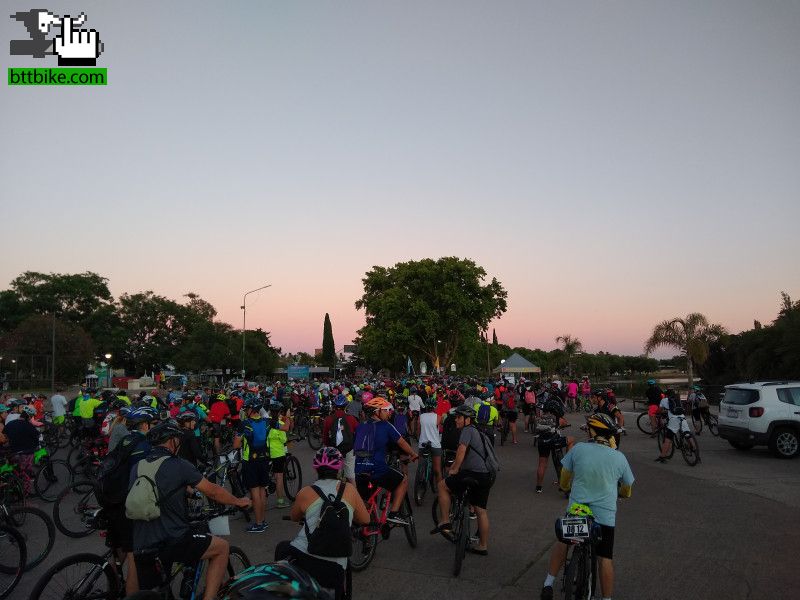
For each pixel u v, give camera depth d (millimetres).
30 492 10008
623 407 33562
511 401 18453
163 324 79625
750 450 15953
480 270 59875
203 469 8883
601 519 5020
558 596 5785
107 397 15336
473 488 6879
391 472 7121
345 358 135500
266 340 107938
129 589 4773
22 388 55500
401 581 6230
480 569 6598
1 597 6062
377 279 64250
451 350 62438
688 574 6270
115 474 4934
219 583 4500
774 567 6465
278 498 9805
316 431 18250
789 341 29547
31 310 76812
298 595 2973
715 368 40094
